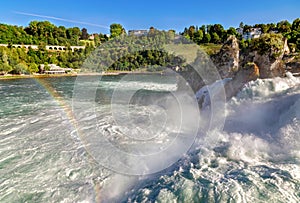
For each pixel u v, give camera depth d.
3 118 14.62
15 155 9.16
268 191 5.46
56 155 9.03
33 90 29.67
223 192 5.50
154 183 6.50
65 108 17.12
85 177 7.42
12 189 6.95
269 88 11.17
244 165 6.87
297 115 8.25
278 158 7.14
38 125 12.98
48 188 6.95
